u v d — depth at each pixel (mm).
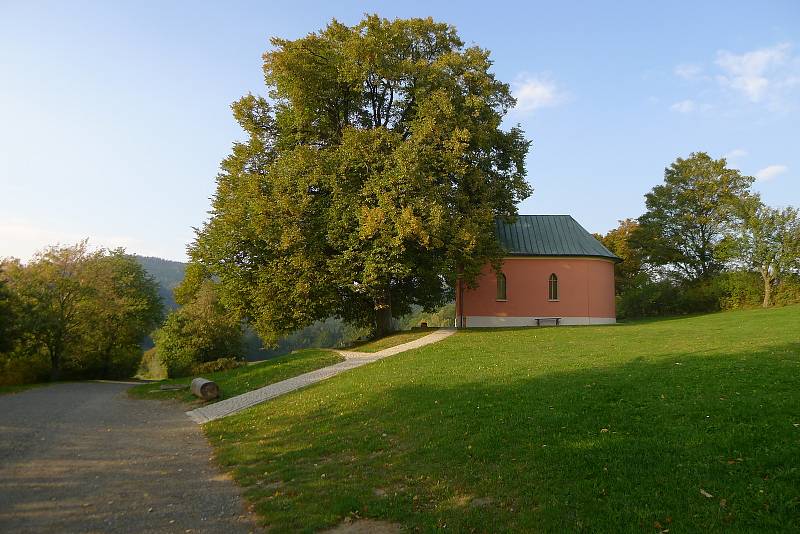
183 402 21156
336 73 30422
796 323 27203
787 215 46281
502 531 6305
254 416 15984
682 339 22875
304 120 31328
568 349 21453
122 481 9719
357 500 7770
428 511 7184
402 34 31578
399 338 31812
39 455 11750
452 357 21422
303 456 10766
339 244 28141
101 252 49875
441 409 12438
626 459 7922
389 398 14609
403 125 33031
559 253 40688
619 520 6172
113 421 16844
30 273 41656
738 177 55344
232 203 31500
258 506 7988
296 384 20812
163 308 63969
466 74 31031
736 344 19484
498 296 40594
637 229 59750
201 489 9180
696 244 57438
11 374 38562
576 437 9156
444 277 31266
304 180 28234
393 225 26656
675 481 6980
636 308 57719
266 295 29531
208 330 44406
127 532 7117
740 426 8672
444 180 30625
